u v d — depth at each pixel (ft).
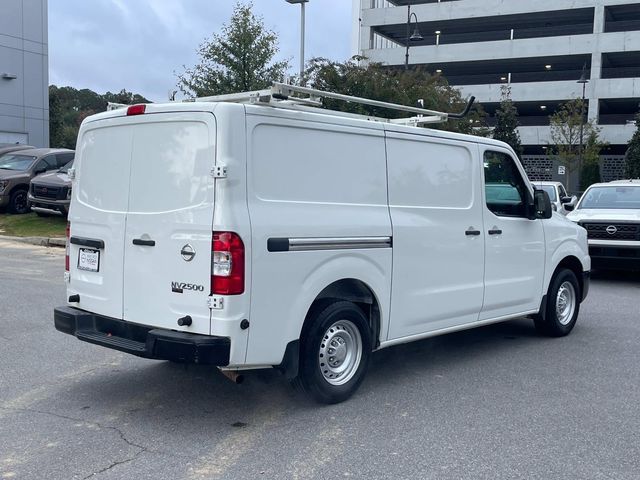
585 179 142.92
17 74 105.40
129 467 13.85
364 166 18.30
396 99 65.16
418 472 13.80
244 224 15.23
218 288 15.10
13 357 21.84
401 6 180.96
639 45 153.79
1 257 44.98
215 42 62.64
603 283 41.47
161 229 16.15
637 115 142.92
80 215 18.61
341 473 13.71
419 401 18.31
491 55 165.58
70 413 16.98
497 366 22.00
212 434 15.74
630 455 14.82
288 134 16.46
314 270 16.80
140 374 20.38
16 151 69.10
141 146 16.80
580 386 19.86
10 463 13.94
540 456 14.69
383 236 18.58
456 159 21.35
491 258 22.59
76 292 18.76
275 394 18.75
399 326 19.49
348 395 18.15
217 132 15.29
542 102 165.37
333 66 65.92
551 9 161.48
